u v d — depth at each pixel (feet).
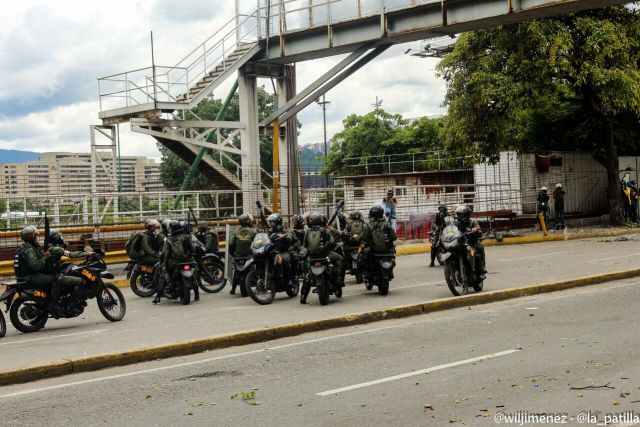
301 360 31.48
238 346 35.65
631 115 129.39
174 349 33.88
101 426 22.90
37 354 34.73
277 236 51.75
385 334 36.65
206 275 59.16
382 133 195.31
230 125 99.86
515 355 30.35
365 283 53.42
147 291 58.85
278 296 54.29
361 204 103.76
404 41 90.02
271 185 113.50
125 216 93.81
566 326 36.58
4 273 69.62
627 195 121.39
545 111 123.03
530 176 126.72
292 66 103.76
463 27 83.51
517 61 103.65
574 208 132.36
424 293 51.39
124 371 31.09
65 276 43.14
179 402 25.38
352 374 28.37
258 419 22.85
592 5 76.07
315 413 23.22
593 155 127.34
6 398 26.94
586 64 101.09
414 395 24.84
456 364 29.14
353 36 90.48
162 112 95.76
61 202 85.35
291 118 103.81
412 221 101.19
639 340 32.30
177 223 53.78
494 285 53.01
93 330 42.34
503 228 111.96
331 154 202.80
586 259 70.08
